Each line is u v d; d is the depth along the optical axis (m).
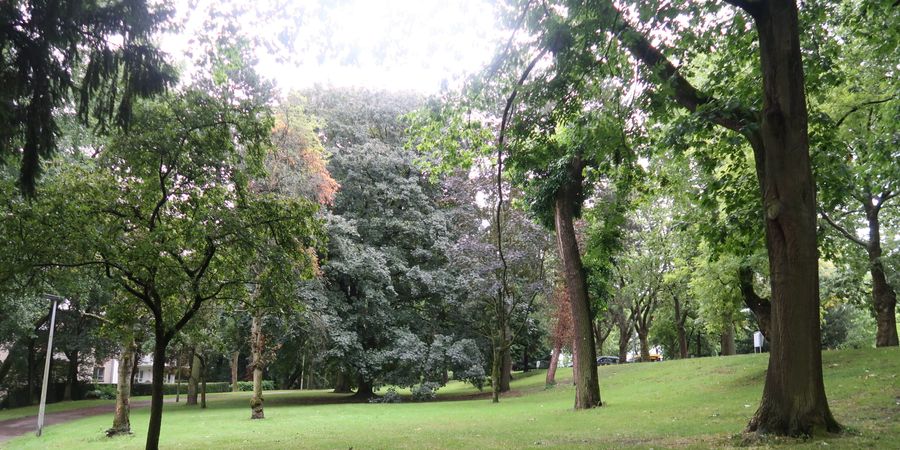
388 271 32.31
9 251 10.11
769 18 9.66
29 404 43.41
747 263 22.20
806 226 9.36
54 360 47.88
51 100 7.83
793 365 9.42
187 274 12.05
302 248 13.47
